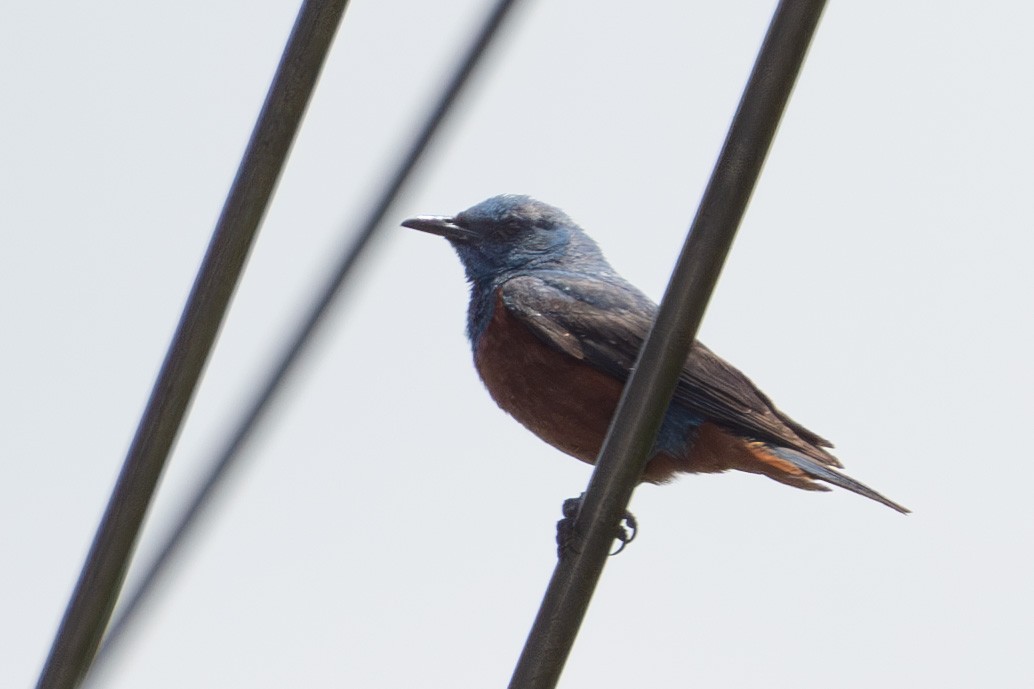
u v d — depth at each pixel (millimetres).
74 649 7500
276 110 7410
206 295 7441
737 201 7754
